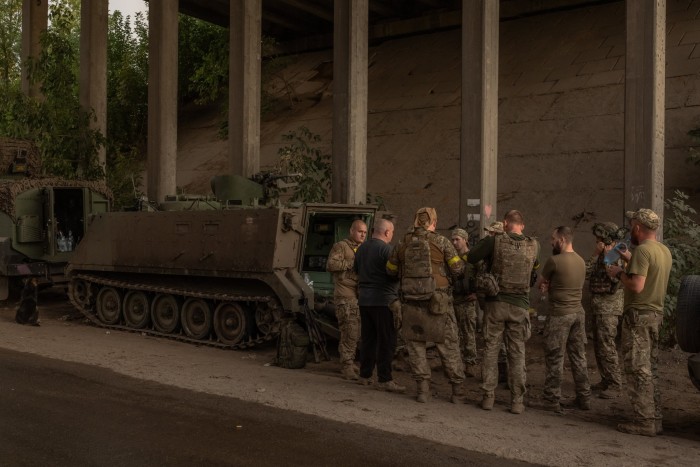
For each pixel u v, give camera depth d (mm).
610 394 7523
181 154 25141
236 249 10000
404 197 18000
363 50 14250
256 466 4941
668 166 15188
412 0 25750
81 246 12266
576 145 17062
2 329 11039
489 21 12344
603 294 7516
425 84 22719
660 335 10023
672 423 6676
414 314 7051
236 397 6992
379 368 7574
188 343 10578
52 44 19766
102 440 5434
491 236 6895
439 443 5637
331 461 5090
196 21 28359
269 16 26484
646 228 6332
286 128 23828
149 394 7004
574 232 14516
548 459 5316
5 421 5883
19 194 14016
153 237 11141
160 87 18219
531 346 10273
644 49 10617
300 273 9852
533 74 20422
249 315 10070
